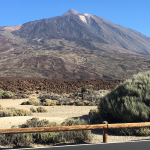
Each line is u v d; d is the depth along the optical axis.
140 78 11.17
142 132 8.46
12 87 35.78
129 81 11.08
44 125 9.44
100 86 36.91
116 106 9.82
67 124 9.33
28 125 9.39
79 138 7.96
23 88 35.22
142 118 8.98
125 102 9.60
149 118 8.95
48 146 6.83
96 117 11.35
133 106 9.27
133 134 8.69
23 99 27.50
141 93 9.95
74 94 27.69
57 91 33.25
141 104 9.30
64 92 32.59
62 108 19.34
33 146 7.43
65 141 7.88
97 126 6.93
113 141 7.61
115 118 10.19
